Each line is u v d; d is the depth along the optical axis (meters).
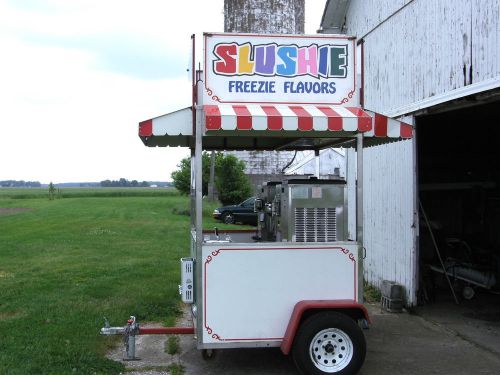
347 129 4.77
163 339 6.30
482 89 6.13
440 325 7.04
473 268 8.37
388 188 8.70
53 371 4.99
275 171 30.97
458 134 10.55
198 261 4.98
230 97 5.23
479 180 10.58
